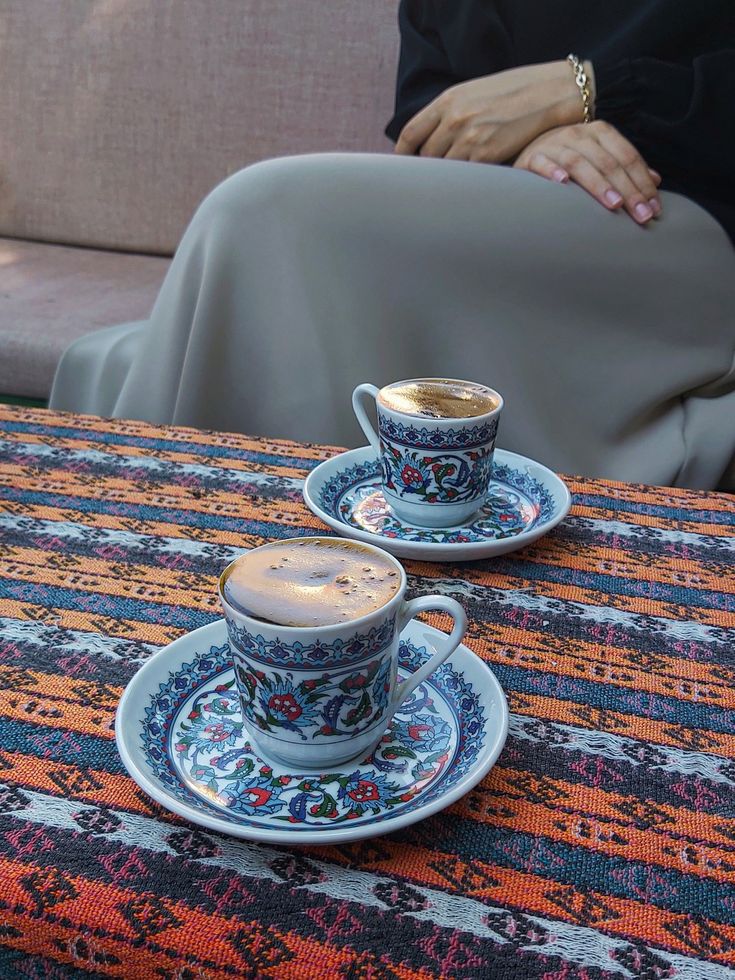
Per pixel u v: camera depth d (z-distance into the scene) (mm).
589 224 1118
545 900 369
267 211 1090
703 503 761
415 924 356
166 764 424
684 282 1142
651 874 383
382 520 709
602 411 1182
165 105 1807
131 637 537
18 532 661
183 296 1131
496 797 423
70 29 1829
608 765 447
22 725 459
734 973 340
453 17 1397
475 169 1131
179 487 749
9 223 1957
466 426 652
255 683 408
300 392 1132
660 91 1202
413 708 472
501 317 1140
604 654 539
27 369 1440
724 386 1205
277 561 445
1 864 375
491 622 568
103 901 361
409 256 1106
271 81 1754
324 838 364
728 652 546
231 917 356
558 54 1359
